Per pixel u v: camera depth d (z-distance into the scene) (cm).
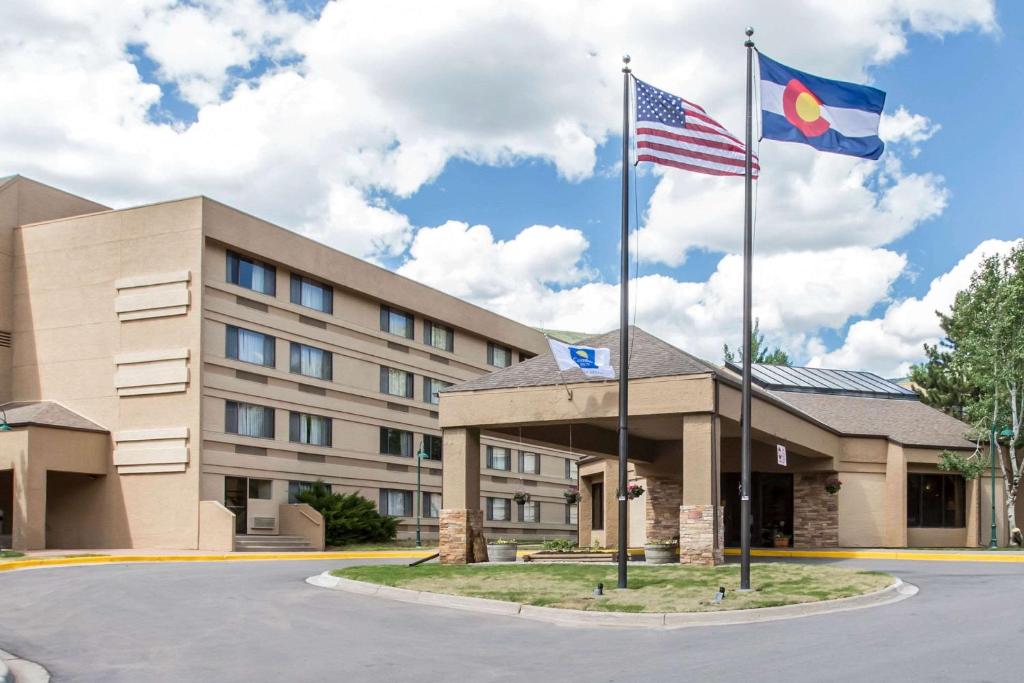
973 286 4000
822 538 3672
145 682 1171
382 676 1180
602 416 2509
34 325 4003
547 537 6172
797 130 1992
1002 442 3922
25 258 4050
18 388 3997
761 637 1411
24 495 3534
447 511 2662
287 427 4212
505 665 1239
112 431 3844
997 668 1106
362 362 4722
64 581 2259
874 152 2030
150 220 3859
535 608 1739
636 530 4031
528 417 2591
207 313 3806
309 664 1265
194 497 3691
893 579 2005
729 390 2544
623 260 1972
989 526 3881
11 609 1806
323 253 4428
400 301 4956
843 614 1644
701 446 2417
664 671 1163
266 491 4069
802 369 4584
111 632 1541
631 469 4069
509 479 5881
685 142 2036
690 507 2411
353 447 4616
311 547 4003
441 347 5362
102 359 3878
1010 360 3791
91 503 3844
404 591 1986
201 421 3728
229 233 3900
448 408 2695
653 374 2488
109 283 3903
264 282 4147
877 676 1082
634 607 1705
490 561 2723
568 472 6456
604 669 1193
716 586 1933
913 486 3881
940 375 5562
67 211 4316
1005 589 1917
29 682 1191
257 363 4072
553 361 2736
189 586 2158
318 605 1852
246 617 1689
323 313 4484
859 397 4303
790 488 3806
